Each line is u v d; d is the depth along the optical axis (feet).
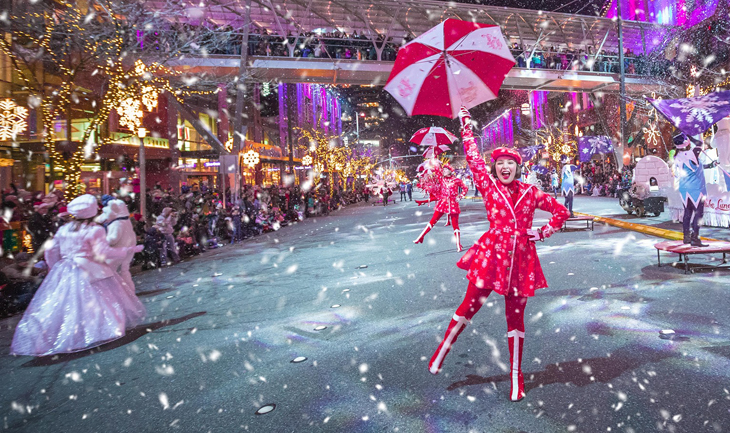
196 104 89.81
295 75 75.66
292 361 12.98
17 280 22.39
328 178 127.54
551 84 90.74
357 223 65.57
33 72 37.35
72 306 15.37
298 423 9.34
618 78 90.07
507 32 92.58
